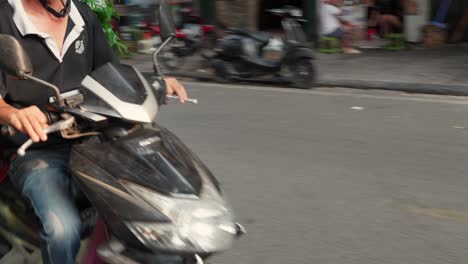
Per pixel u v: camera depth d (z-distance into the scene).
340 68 15.36
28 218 3.78
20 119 3.22
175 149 3.47
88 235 3.58
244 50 14.05
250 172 7.56
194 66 16.64
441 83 13.05
